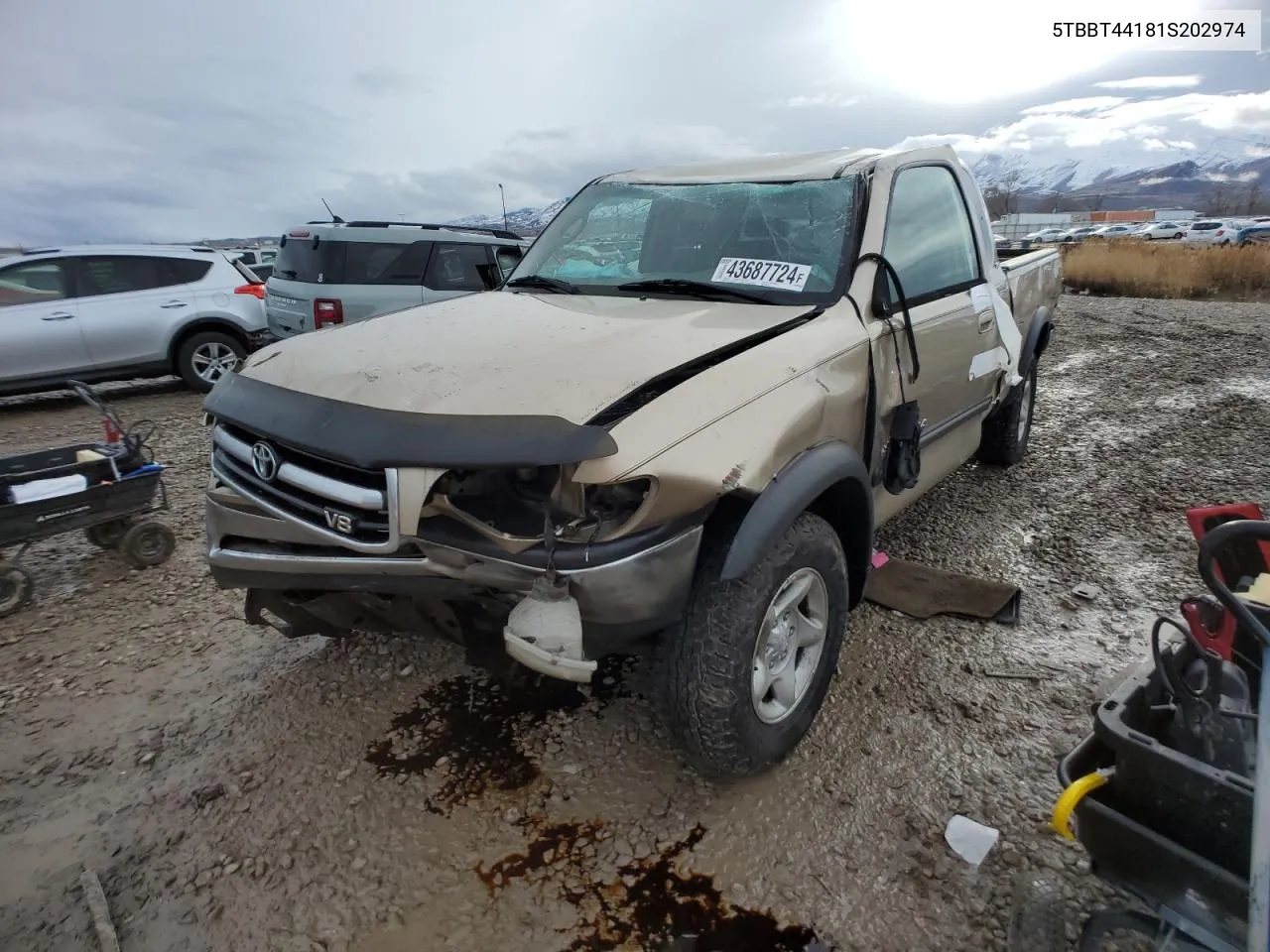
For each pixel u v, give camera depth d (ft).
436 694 9.97
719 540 7.35
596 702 9.73
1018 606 11.57
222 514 8.16
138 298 28.48
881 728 9.14
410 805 8.15
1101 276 66.90
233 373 8.65
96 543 14.20
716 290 9.83
